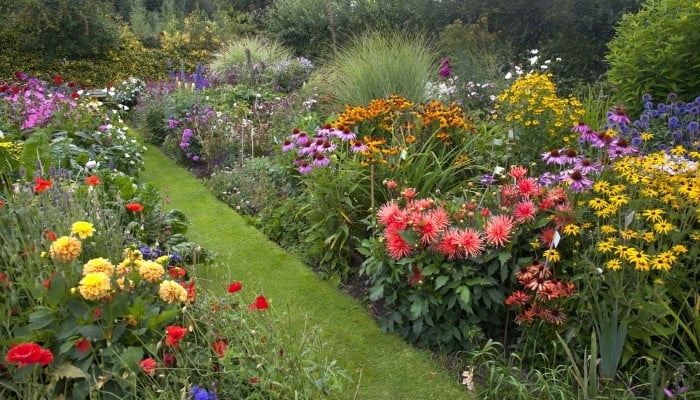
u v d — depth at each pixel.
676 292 2.59
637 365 2.62
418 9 10.68
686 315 2.64
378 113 4.52
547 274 2.70
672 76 4.56
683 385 2.44
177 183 6.16
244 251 4.33
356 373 2.87
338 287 3.79
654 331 2.49
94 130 5.77
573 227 2.71
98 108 6.45
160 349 2.28
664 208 2.80
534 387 2.59
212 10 17.80
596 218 2.92
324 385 2.34
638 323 2.53
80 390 2.12
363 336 3.19
